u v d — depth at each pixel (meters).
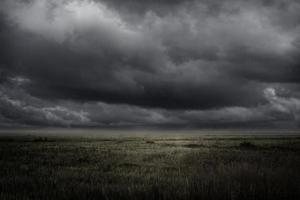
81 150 37.16
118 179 13.84
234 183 11.28
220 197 9.96
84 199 9.95
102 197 10.10
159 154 30.05
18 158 25.52
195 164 20.62
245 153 30.64
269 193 10.30
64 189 11.08
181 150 36.69
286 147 42.88
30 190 11.39
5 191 11.22
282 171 13.33
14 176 14.63
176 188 11.07
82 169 18.27
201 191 10.27
